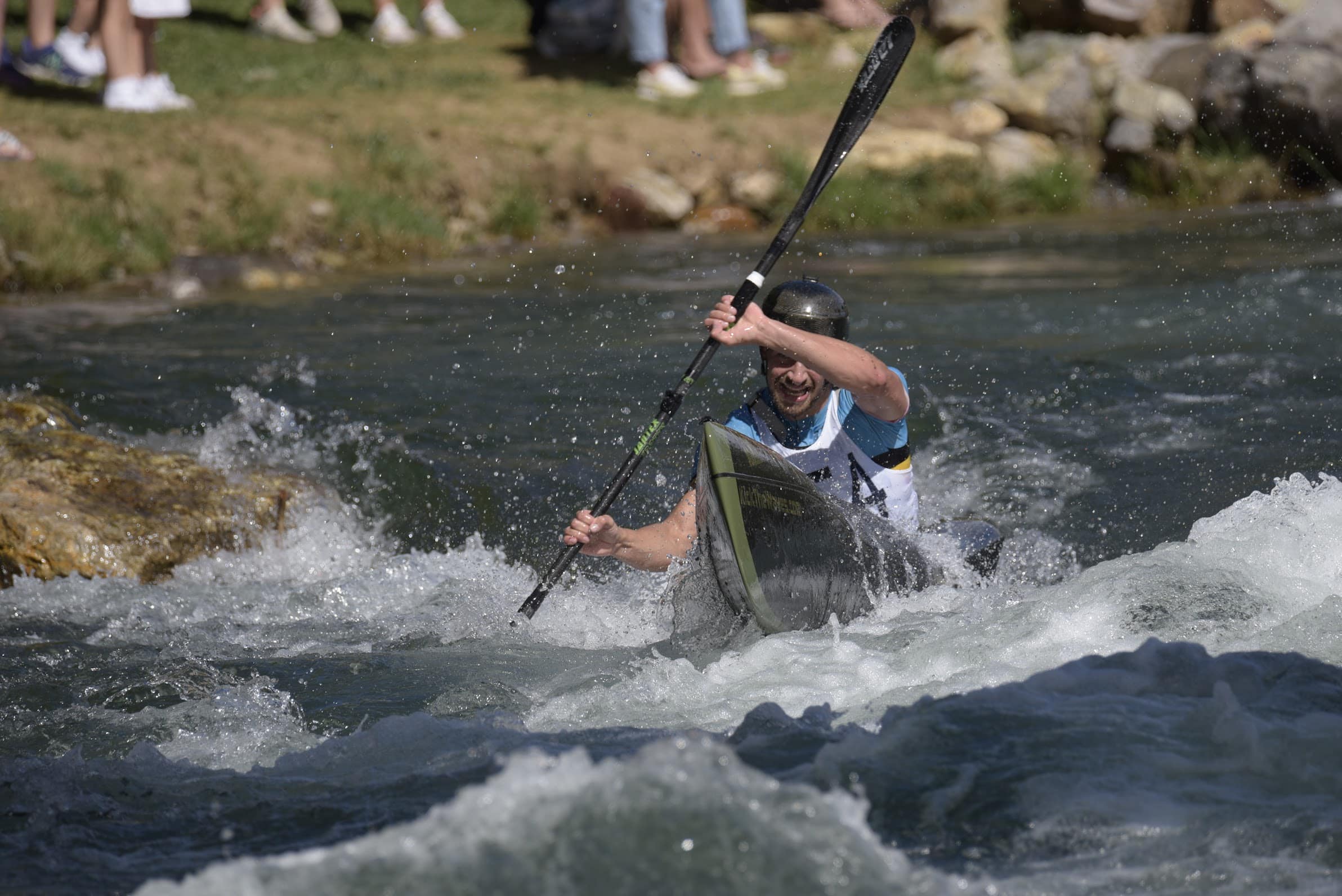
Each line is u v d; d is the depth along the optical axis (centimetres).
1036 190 5659
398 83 5856
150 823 1215
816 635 1617
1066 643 1478
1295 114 5812
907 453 1786
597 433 2577
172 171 4316
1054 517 2166
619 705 1438
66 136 4325
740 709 1390
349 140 4841
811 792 1034
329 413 2630
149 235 4053
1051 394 2745
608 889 931
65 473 2112
